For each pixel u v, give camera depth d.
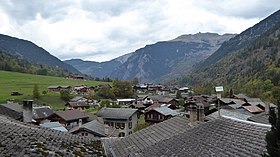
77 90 134.88
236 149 9.23
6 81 141.88
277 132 6.61
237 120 11.90
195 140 11.66
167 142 12.88
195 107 15.82
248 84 141.12
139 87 169.25
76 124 65.50
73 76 197.00
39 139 10.41
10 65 189.12
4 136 9.12
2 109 32.31
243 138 9.91
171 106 89.88
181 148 11.31
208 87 152.88
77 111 71.00
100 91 126.12
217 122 12.75
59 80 169.50
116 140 17.77
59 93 121.69
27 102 18.45
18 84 136.88
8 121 12.88
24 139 9.55
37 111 65.94
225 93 121.31
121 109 72.62
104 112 72.12
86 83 168.12
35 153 8.20
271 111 6.80
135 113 72.56
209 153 9.72
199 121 15.41
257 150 8.53
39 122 57.97
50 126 48.16
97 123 53.78
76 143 11.97
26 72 192.38
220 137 10.90
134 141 16.05
